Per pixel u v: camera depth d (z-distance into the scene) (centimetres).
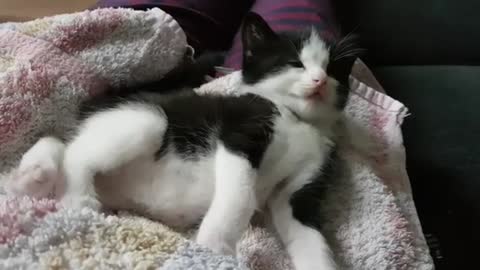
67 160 27
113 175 28
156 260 21
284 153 29
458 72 44
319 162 30
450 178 36
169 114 29
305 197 29
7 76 28
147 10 34
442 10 47
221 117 29
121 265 21
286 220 29
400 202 31
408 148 37
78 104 30
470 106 40
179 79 34
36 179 25
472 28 46
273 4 40
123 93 31
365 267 27
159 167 28
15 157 28
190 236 28
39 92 29
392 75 43
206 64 36
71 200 26
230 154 28
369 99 34
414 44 46
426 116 39
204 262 22
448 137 38
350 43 33
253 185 27
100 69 31
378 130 33
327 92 30
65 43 30
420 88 42
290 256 28
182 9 39
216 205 26
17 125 28
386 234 28
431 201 35
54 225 22
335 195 30
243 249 27
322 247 27
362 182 30
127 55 31
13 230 22
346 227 29
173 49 32
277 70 30
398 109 33
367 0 47
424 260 28
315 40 31
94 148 27
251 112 29
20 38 30
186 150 29
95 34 31
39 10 51
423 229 34
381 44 46
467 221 34
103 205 28
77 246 21
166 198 28
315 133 30
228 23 42
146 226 23
